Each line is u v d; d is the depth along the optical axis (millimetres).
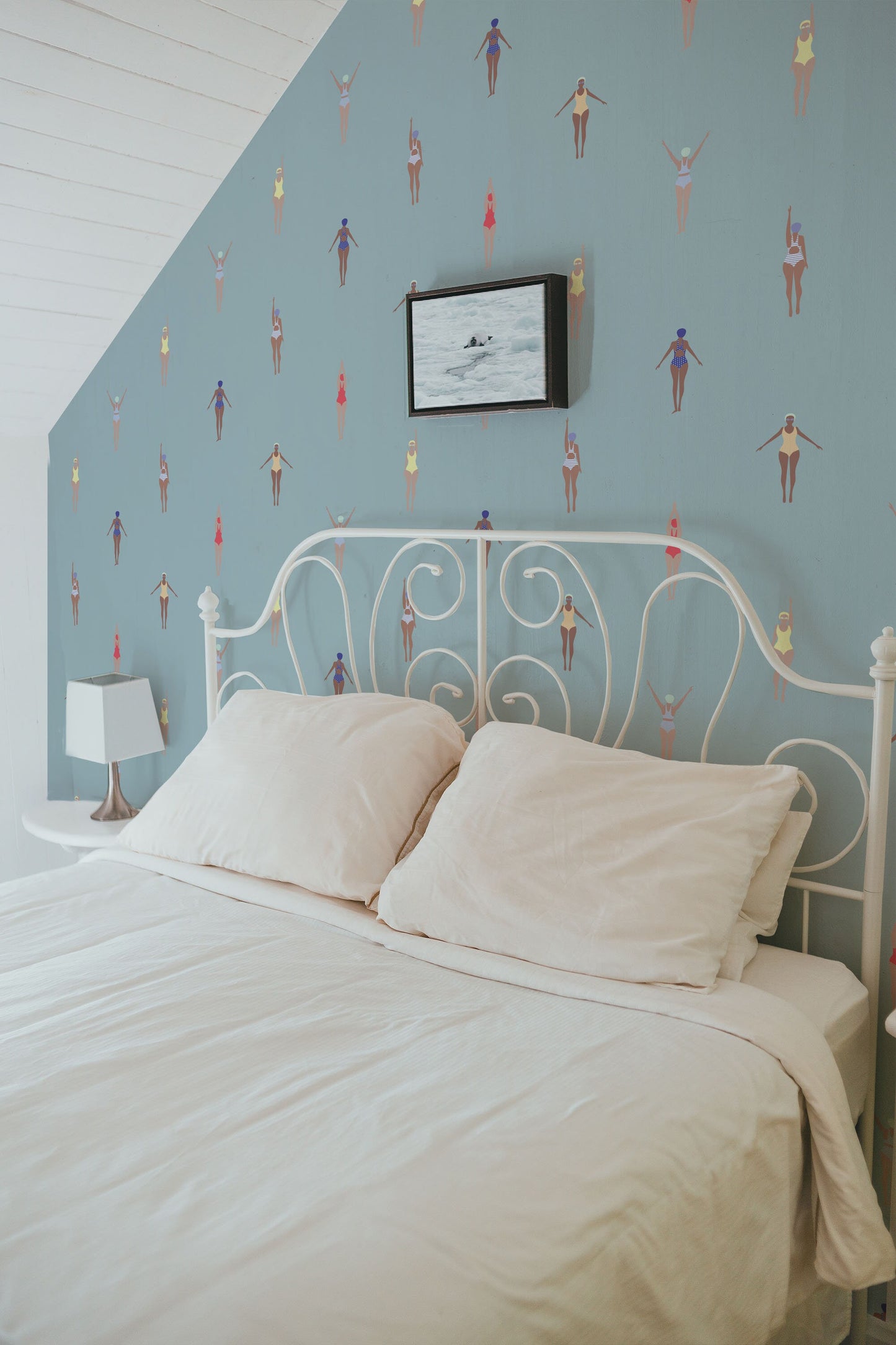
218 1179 1175
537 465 2303
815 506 1938
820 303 1898
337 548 2689
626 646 2205
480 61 2297
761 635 1964
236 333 2834
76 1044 1483
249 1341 957
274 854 2102
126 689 3035
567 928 1726
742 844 1779
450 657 2498
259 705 2441
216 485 2949
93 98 2369
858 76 1823
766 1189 1394
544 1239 1105
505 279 2311
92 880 2203
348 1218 1102
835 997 1746
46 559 3467
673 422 2098
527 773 1950
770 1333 1403
